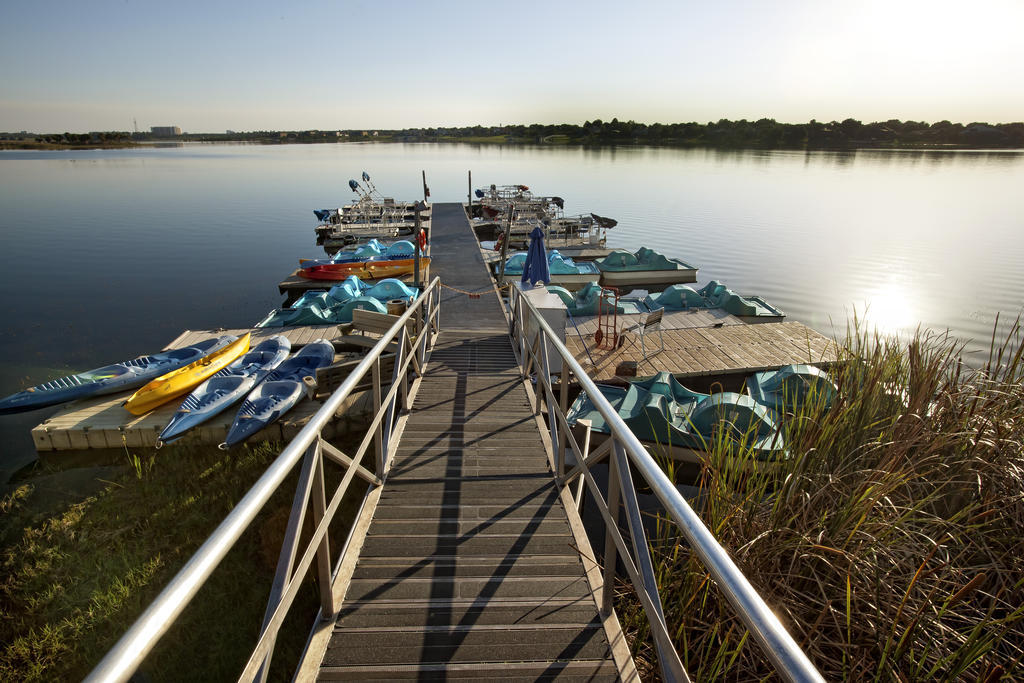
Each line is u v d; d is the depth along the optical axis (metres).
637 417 7.21
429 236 24.73
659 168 81.12
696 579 2.87
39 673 4.73
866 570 2.87
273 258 26.80
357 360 10.68
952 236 31.91
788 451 3.78
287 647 4.81
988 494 3.28
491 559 3.19
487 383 6.95
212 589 5.43
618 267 20.75
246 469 7.60
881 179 67.06
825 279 22.55
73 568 5.86
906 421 3.66
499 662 2.40
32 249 28.06
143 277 22.84
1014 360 3.76
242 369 10.25
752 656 2.73
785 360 10.86
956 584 2.82
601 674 2.35
